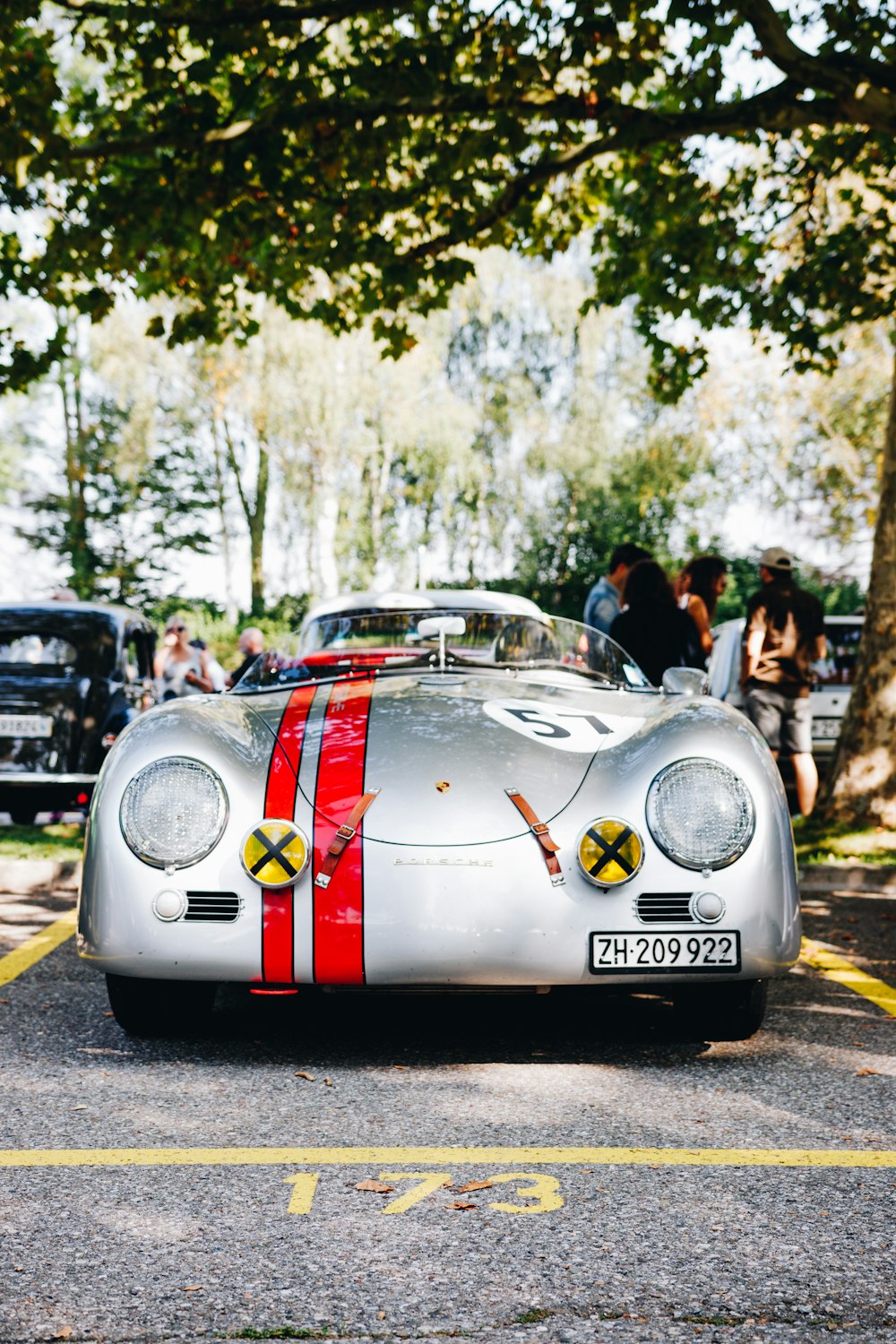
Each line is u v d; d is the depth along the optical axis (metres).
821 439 35.22
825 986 4.91
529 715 4.09
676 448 42.31
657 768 3.71
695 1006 3.97
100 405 45.75
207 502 46.53
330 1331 2.11
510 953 3.54
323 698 4.26
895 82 7.85
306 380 38.94
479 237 10.55
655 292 11.27
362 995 4.74
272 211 9.19
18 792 10.24
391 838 3.59
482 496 47.47
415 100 8.54
